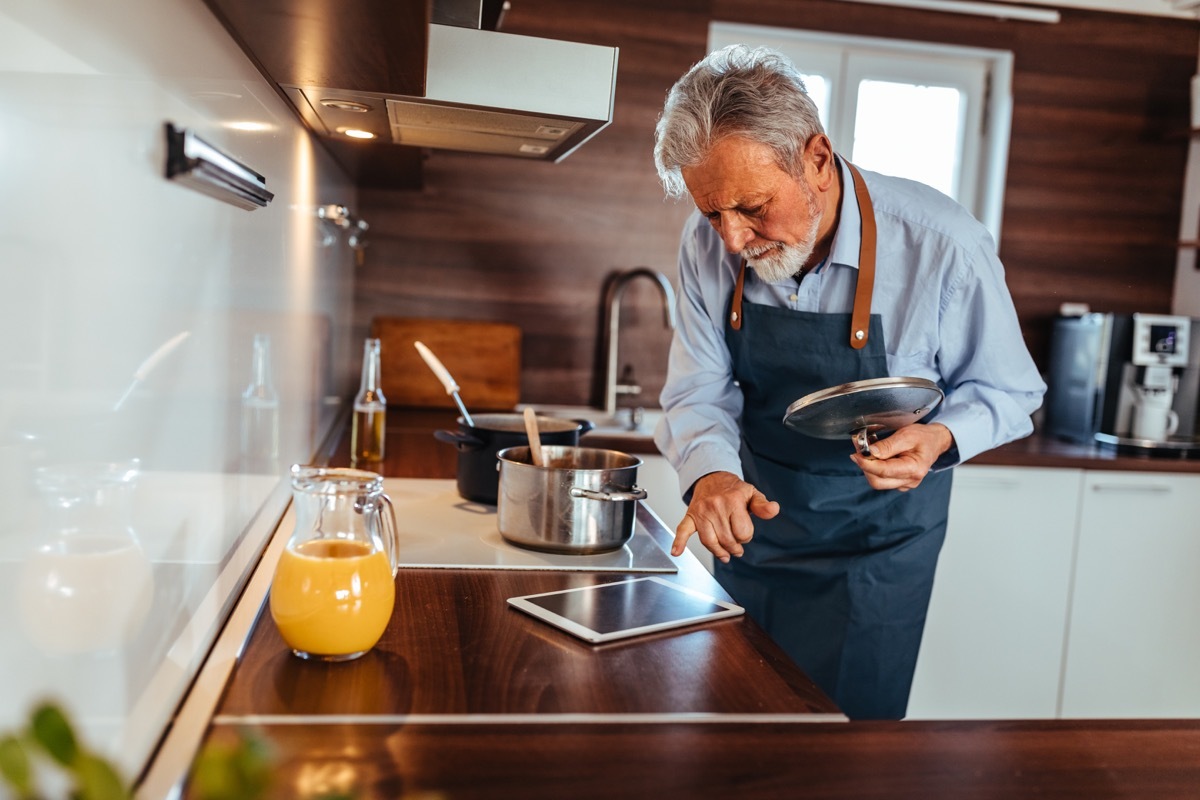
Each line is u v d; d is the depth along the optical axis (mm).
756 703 906
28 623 500
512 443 1645
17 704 486
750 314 1751
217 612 986
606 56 1349
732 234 1420
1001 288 1676
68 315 533
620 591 1215
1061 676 2885
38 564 508
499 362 3059
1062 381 3188
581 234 3166
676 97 1420
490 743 799
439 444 2381
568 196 3148
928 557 1850
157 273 708
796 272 1647
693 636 1074
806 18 3201
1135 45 3361
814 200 1448
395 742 790
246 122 1057
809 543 1851
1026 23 3305
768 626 1901
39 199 487
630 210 3176
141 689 691
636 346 3240
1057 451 2863
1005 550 2805
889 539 1828
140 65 646
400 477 1914
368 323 3121
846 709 1861
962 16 3277
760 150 1343
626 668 974
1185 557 2893
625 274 3111
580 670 963
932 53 3350
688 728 848
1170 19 3365
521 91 1336
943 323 1687
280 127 1344
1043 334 3436
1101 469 2820
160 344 721
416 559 1319
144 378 682
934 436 1545
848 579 1818
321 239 1977
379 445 2082
